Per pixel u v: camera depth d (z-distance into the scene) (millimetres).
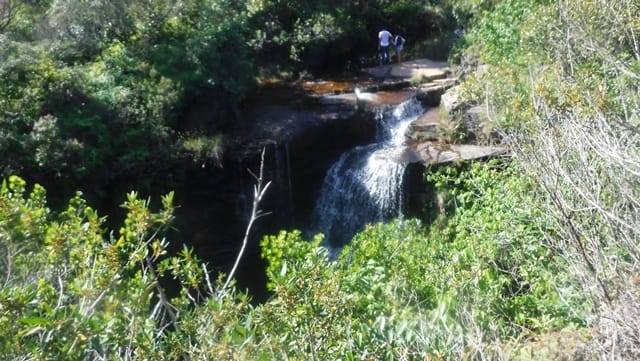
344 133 15938
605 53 7188
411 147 13805
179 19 16719
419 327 4879
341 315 4367
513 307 6215
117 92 14422
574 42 8930
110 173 13602
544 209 6809
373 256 7020
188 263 4430
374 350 4258
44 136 12867
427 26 23859
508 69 10453
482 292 6180
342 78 19688
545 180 5410
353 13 23156
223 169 14633
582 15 8688
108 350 3867
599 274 4801
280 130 15531
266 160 14945
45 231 4617
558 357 4758
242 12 17609
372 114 15977
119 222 13766
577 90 6684
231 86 15438
